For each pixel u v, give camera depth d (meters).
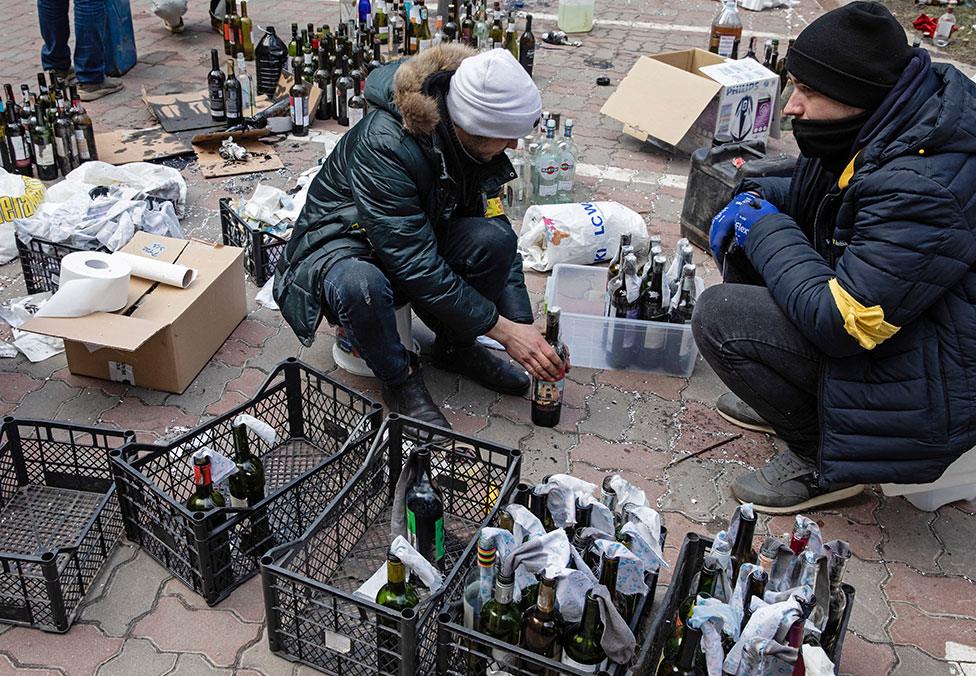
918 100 2.44
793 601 2.09
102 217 4.08
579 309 4.04
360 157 3.04
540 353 3.18
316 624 2.39
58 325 3.23
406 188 3.01
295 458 3.18
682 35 8.64
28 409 3.40
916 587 2.84
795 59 2.59
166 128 5.76
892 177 2.44
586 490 2.55
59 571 2.62
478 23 7.36
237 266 3.85
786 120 6.21
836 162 2.73
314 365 3.74
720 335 2.95
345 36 6.43
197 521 2.47
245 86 5.96
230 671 2.46
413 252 3.06
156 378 3.50
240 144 5.64
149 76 6.80
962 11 9.78
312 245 3.27
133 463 2.69
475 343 3.67
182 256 3.78
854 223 2.66
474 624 2.27
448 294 3.09
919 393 2.62
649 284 3.78
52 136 5.13
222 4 7.74
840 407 2.72
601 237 4.45
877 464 2.73
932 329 2.61
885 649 2.62
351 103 5.82
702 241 4.76
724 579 2.32
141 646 2.52
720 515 3.09
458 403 3.58
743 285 3.01
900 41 2.46
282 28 7.96
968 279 2.58
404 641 2.21
